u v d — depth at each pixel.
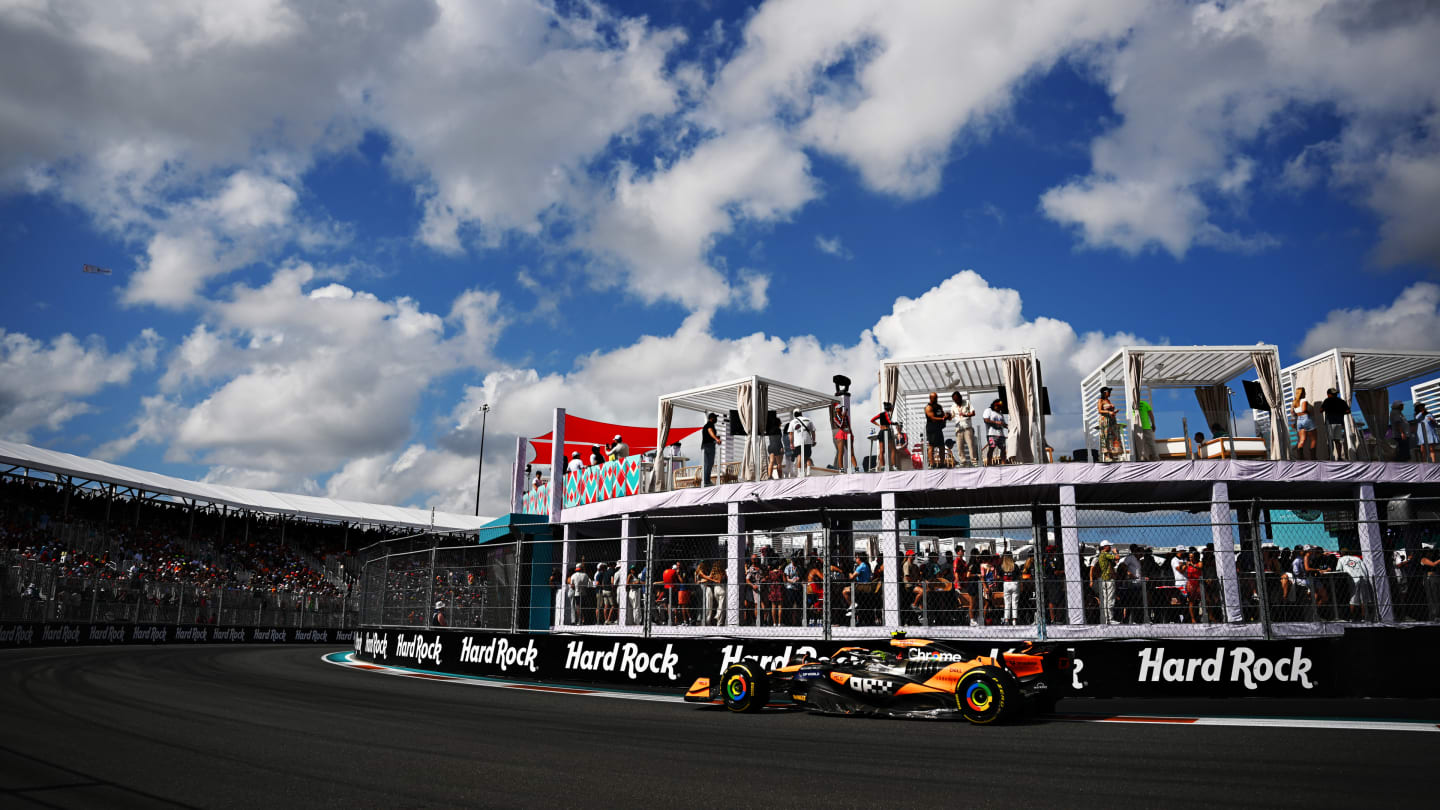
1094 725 9.59
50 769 6.61
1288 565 15.79
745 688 11.13
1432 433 17.88
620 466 23.16
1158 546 17.16
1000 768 6.88
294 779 6.36
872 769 6.86
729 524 20.39
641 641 14.86
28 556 28.28
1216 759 7.20
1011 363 18.86
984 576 15.80
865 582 15.81
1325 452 17.88
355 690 13.36
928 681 10.29
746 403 21.47
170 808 5.48
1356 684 11.59
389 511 49.53
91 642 28.66
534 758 7.32
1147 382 20.23
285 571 42.44
